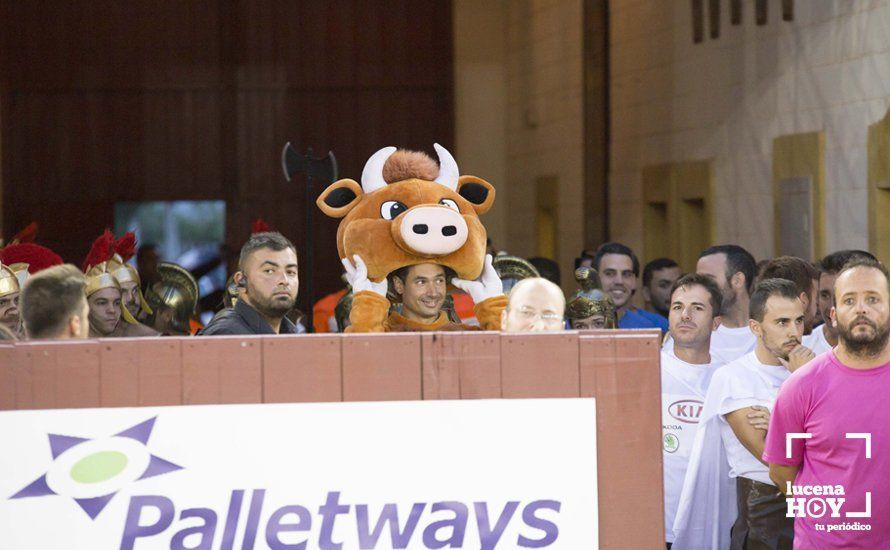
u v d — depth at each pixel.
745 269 17.62
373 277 13.77
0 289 15.30
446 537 10.92
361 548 10.88
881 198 21.17
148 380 10.76
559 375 10.98
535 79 43.28
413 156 14.48
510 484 10.95
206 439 10.78
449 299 15.70
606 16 37.28
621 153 36.22
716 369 15.29
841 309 12.12
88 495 10.71
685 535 14.95
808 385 12.34
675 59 31.64
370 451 10.87
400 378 10.88
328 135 46.03
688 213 31.44
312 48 45.81
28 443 10.69
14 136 44.53
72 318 11.84
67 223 44.78
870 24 21.39
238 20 45.53
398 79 46.31
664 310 23.97
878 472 12.04
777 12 25.42
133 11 45.00
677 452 15.39
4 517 10.68
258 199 45.56
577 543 10.99
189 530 10.77
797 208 24.61
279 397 10.82
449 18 46.44
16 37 44.47
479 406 10.93
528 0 43.88
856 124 22.00
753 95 26.81
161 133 45.22
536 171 43.38
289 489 10.82
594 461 10.99
